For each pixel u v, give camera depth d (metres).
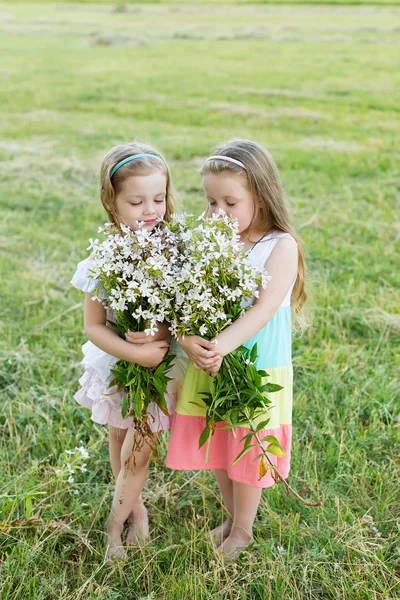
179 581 2.38
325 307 4.46
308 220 6.16
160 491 2.88
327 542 2.59
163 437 3.19
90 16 35.34
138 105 12.12
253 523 2.74
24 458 3.11
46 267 5.23
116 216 2.49
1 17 33.81
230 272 2.25
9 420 3.36
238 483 2.56
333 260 5.23
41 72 16.19
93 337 2.47
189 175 7.66
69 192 7.18
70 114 11.44
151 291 2.19
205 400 2.41
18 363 3.83
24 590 2.39
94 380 2.64
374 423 3.25
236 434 2.51
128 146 2.46
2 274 5.07
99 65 17.42
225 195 2.40
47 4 44.75
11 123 10.60
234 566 2.48
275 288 2.41
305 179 7.53
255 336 2.50
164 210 2.48
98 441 3.16
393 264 5.23
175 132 9.92
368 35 23.64
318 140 9.35
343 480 2.93
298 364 3.78
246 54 19.41
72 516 2.76
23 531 2.62
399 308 4.46
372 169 7.90
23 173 7.78
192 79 14.98
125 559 2.54
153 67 17.02
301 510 2.76
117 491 2.68
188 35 24.36
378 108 11.76
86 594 2.40
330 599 2.41
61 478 2.80
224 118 10.92
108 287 2.29
